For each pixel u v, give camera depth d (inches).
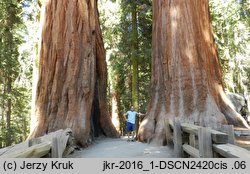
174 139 349.7
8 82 1039.0
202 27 547.5
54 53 560.1
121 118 1221.1
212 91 518.9
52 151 248.7
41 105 553.3
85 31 578.2
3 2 946.1
